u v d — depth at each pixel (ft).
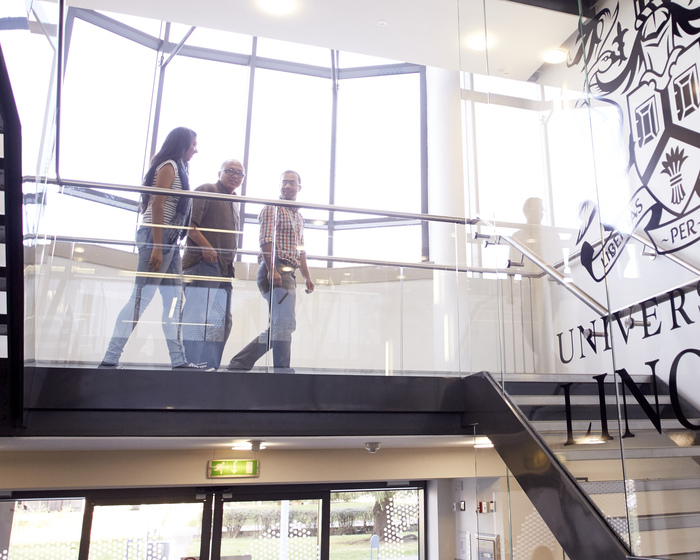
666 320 7.64
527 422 10.55
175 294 13.60
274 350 14.02
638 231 8.45
